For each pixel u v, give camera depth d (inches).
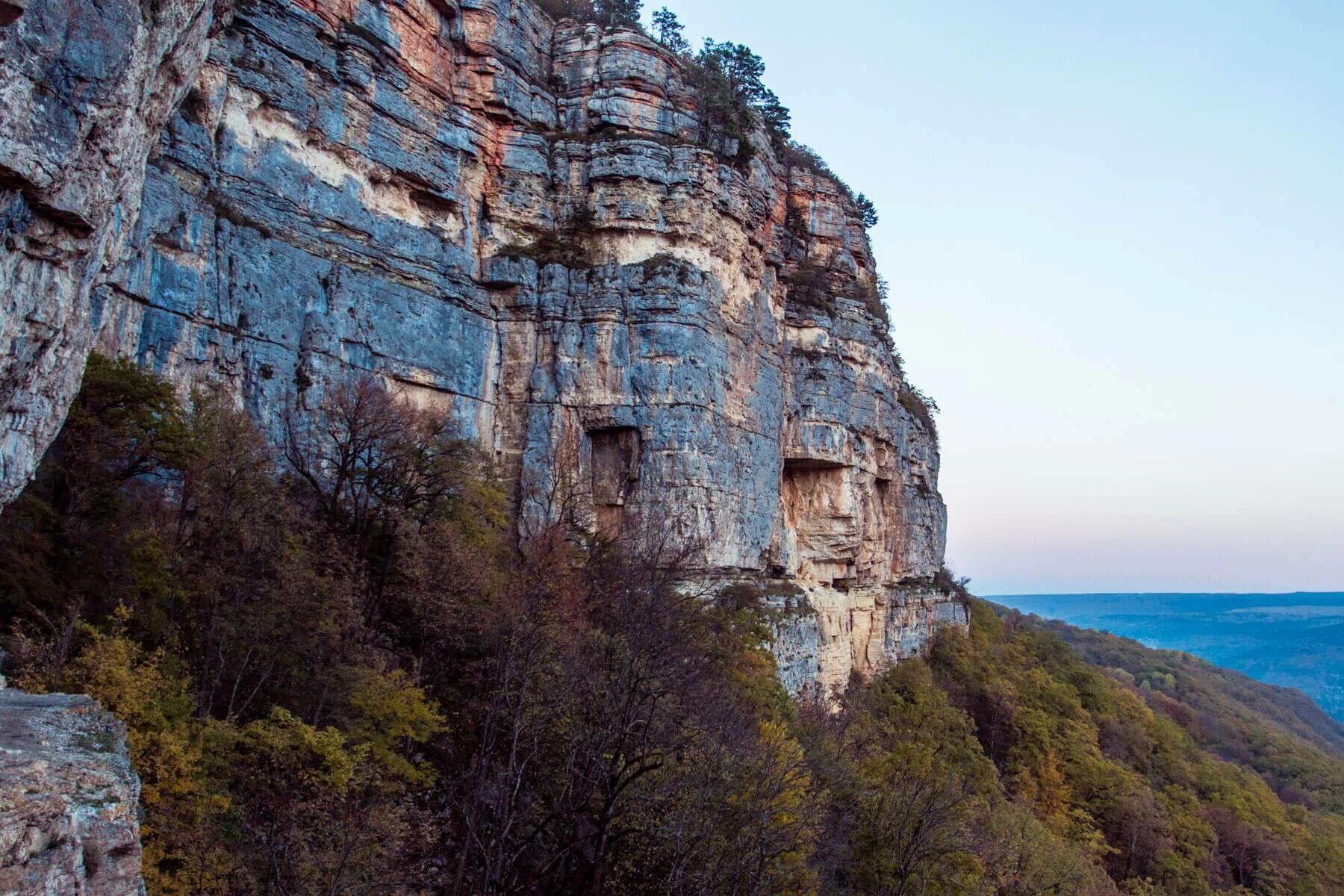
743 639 1705.2
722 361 1979.6
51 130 526.3
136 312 1194.6
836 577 2573.8
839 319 2650.1
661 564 1643.7
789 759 1139.9
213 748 776.9
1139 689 4785.9
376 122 1641.2
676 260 1908.2
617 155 1948.8
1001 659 3324.3
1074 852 1852.9
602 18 2272.4
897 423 2987.2
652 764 977.5
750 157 2203.5
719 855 951.6
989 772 2212.1
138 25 598.9
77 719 533.0
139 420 1005.8
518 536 1766.7
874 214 3267.7
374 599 1206.9
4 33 485.1
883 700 2482.8
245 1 1430.9
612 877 962.1
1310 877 2532.0
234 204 1386.6
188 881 676.1
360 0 1626.5
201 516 1016.9
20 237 538.3
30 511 863.1
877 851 1189.7
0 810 381.1
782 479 2500.0
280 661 976.3
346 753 866.8
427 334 1686.8
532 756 995.3
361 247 1598.2
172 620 924.6
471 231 1846.7
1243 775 3272.6
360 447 1325.0
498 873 872.3
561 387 1836.9
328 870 748.0
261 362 1375.5
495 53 1873.8
